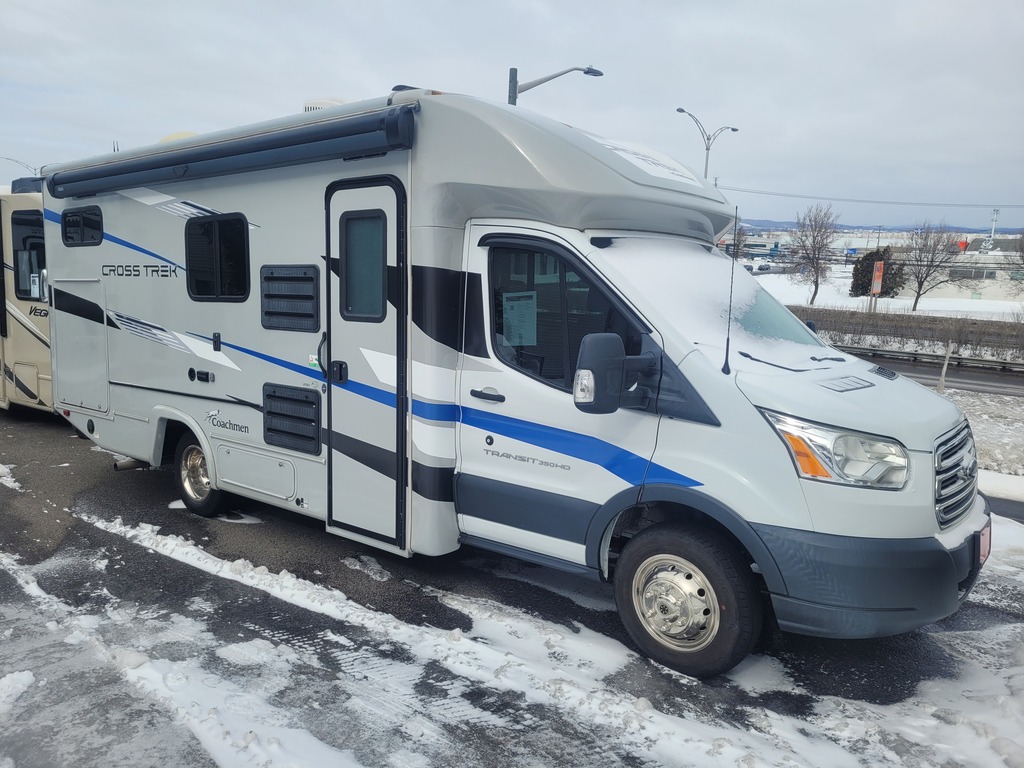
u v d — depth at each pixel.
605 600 4.77
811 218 48.53
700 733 3.36
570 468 4.06
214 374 5.65
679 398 3.71
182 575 5.05
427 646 4.13
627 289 3.88
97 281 6.50
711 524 3.84
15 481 7.27
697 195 4.82
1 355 9.80
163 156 5.64
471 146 4.15
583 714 3.50
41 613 4.48
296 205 4.93
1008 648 4.26
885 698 3.72
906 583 3.39
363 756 3.19
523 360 4.24
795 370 3.86
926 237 49.25
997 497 7.59
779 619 3.56
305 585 4.86
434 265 4.32
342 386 4.83
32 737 3.28
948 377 19.73
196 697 3.58
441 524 4.55
